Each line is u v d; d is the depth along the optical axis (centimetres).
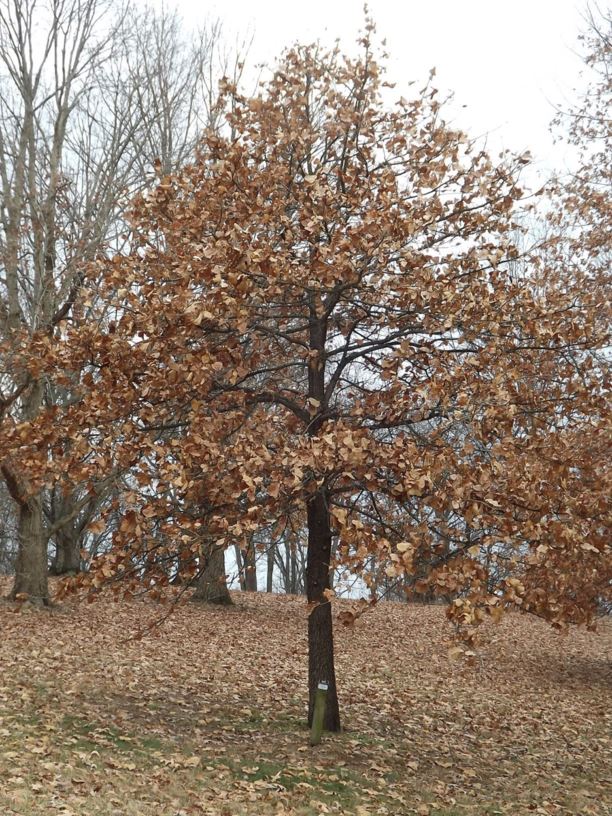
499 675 1778
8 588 2158
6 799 662
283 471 860
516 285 1071
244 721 1139
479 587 799
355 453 789
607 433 1034
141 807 723
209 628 1922
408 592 822
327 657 1123
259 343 1129
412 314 1015
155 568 984
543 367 1078
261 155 1112
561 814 903
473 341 1038
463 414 921
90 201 2025
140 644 1630
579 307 1066
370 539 795
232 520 941
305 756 995
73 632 1673
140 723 1059
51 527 1994
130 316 941
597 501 952
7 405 1662
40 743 883
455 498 830
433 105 1134
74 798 711
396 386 1008
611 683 1773
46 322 1852
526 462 955
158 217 1103
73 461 946
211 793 807
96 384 955
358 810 817
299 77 1167
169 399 971
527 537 850
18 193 1952
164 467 862
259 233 1034
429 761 1062
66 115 2088
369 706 1352
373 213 934
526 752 1180
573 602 966
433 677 1678
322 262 904
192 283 986
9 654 1378
